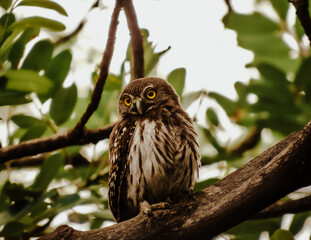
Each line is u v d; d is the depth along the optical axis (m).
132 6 10.37
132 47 10.70
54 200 10.31
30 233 9.97
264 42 12.20
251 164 8.82
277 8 12.05
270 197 7.66
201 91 11.53
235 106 11.95
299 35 12.03
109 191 10.12
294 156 7.46
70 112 10.52
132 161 9.84
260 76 12.12
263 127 11.91
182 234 7.89
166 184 9.88
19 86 8.70
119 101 11.34
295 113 11.67
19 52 9.53
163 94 11.08
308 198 11.12
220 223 7.85
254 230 10.98
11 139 11.49
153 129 9.98
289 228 11.10
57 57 9.86
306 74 10.99
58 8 8.88
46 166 10.41
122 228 7.90
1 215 9.57
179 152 9.86
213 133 12.19
